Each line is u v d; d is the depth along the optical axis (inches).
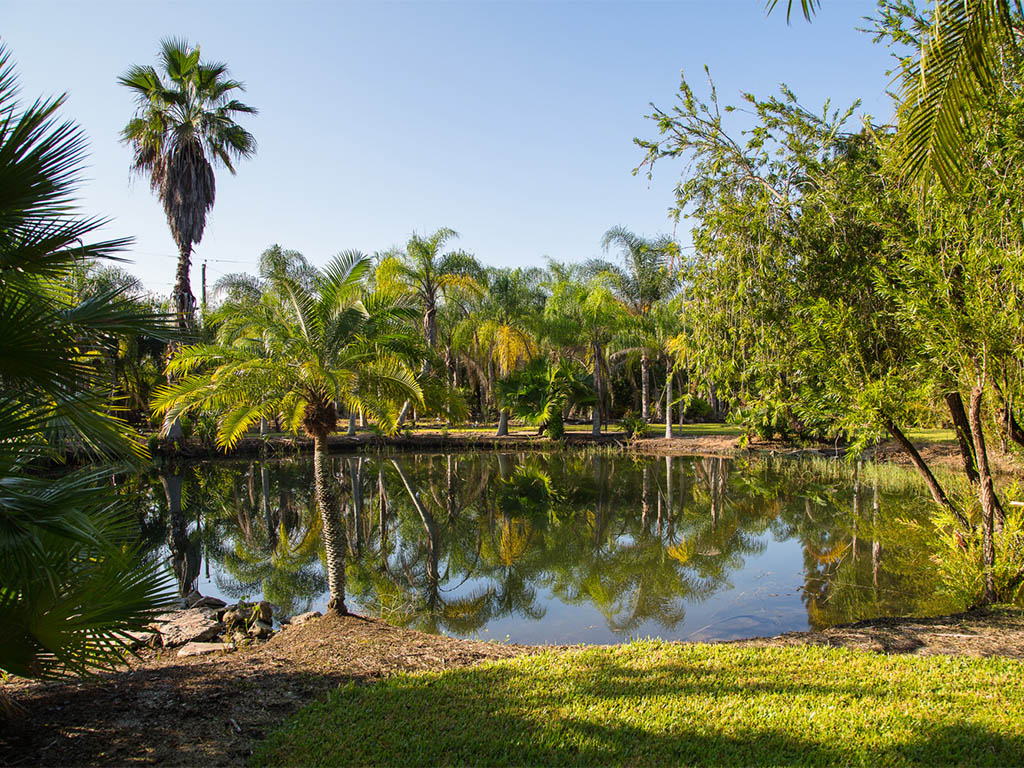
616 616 341.1
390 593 398.3
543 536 554.6
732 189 327.3
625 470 940.0
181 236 879.1
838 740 152.6
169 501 737.0
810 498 667.4
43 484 152.9
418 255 1125.1
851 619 310.8
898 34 276.2
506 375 1331.2
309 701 192.1
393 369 356.2
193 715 179.9
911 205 272.1
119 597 161.0
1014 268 243.9
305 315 346.9
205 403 337.1
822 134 314.0
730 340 332.2
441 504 706.8
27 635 151.8
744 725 162.9
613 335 1264.8
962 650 224.7
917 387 286.8
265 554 515.8
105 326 151.7
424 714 177.9
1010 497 337.1
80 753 154.3
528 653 247.6
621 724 166.4
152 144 883.4
